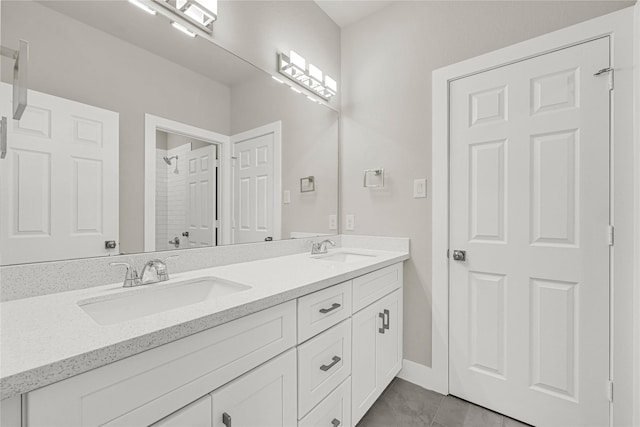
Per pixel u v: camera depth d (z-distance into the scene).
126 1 1.13
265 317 0.90
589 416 1.34
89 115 1.02
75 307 0.80
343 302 1.27
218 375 0.77
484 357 1.62
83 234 1.00
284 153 1.81
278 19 1.77
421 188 1.83
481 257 1.62
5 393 0.45
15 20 0.86
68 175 0.97
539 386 1.46
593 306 1.33
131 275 1.01
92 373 0.56
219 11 1.45
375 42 2.07
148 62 1.19
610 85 1.29
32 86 0.90
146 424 0.63
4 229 0.84
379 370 1.58
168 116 1.26
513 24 1.53
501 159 1.57
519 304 1.51
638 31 1.21
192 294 1.13
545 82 1.45
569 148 1.39
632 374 1.24
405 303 1.89
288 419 0.98
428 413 1.57
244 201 1.57
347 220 2.19
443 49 1.76
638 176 1.21
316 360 1.10
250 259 1.59
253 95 1.62
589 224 1.34
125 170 1.12
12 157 0.86
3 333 0.62
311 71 1.92
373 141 2.05
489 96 1.60
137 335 0.61
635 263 1.23
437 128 1.76
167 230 1.24
